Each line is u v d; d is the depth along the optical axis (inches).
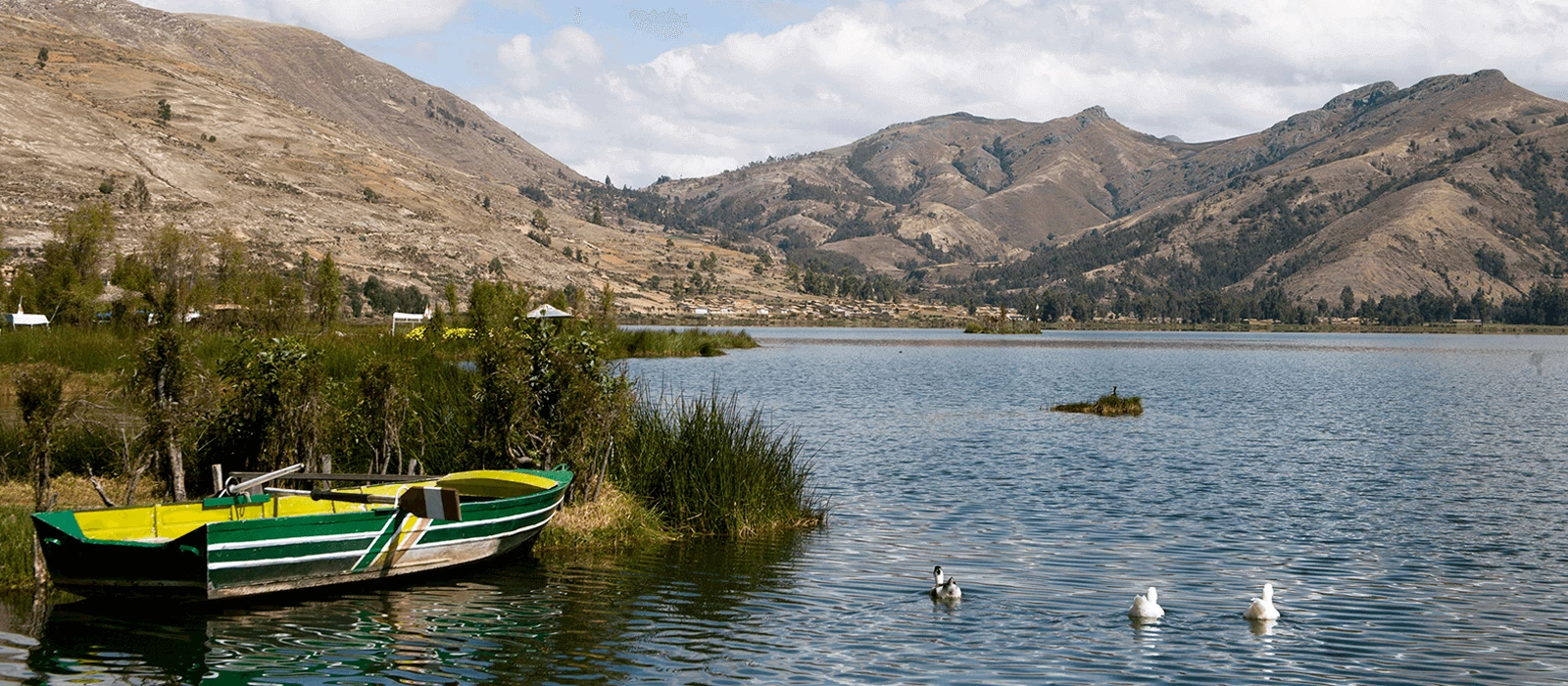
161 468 789.9
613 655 539.5
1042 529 872.3
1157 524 901.8
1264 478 1168.8
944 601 643.5
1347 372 3543.3
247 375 800.3
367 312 7357.3
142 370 760.3
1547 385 2893.7
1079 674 522.3
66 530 560.1
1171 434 1596.9
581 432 805.2
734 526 821.2
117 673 498.3
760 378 2696.9
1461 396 2477.9
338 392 881.5
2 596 598.5
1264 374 3388.3
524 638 561.3
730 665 527.2
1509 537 861.8
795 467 1182.3
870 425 1664.6
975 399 2218.3
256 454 800.9
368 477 700.0
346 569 622.5
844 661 536.7
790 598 645.9
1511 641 584.7
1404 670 536.1
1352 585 701.3
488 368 819.4
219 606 601.6
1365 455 1386.6
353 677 502.9
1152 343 7032.5
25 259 6402.6
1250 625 607.2
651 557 741.9
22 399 692.1
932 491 1059.3
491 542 689.6
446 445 857.5
